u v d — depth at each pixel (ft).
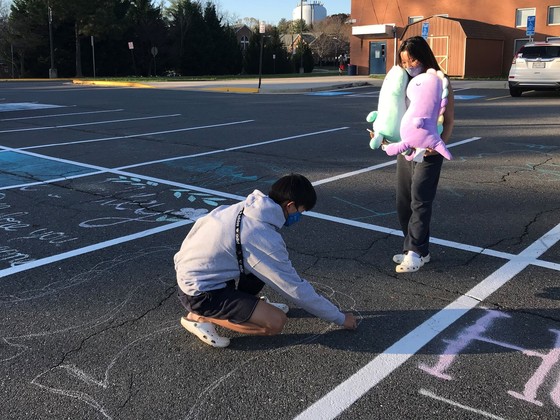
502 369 9.68
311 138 34.45
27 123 43.73
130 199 20.75
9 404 8.85
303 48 200.54
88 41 162.40
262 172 25.12
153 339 10.84
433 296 12.52
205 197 21.03
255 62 188.85
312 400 8.91
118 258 14.89
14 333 11.05
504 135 34.06
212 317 10.55
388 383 9.33
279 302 12.35
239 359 10.14
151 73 175.63
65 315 11.80
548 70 56.49
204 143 33.04
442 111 13.05
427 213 13.60
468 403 8.77
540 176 23.57
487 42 96.53
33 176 24.63
